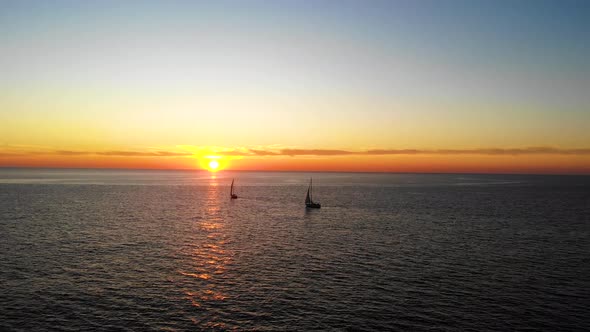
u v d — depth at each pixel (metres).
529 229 79.81
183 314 35.56
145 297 39.31
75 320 34.00
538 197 161.12
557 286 43.53
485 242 66.31
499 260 54.19
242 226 82.25
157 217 93.50
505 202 138.50
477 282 44.75
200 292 40.94
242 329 32.91
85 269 48.03
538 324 34.16
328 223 87.69
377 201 142.00
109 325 33.19
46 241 63.22
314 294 40.72
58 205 114.56
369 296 40.25
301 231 76.81
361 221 91.06
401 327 33.44
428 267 50.69
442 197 160.88
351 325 33.78
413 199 150.88
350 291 41.66
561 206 124.69
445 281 45.06
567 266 51.44
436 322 34.44
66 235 68.50
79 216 92.44
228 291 41.38
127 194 160.62
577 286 43.50
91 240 64.62
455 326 33.69
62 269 47.84
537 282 44.88
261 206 122.75
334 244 64.31
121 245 61.28
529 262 53.31
